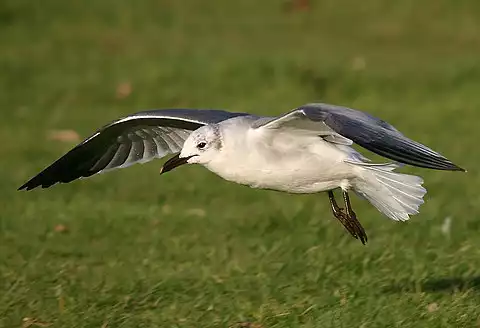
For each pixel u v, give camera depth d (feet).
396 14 95.35
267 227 44.60
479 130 64.85
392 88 75.56
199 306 34.50
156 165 59.06
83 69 82.58
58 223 46.60
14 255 41.70
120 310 34.37
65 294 36.06
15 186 54.24
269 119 28.60
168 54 85.87
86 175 34.42
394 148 26.00
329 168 29.09
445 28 92.32
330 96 74.95
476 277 36.17
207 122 31.24
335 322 31.99
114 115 72.69
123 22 96.12
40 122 70.64
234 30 94.53
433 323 31.68
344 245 40.93
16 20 95.66
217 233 44.06
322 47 88.38
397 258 38.73
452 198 48.91
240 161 29.25
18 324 33.42
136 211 48.47
